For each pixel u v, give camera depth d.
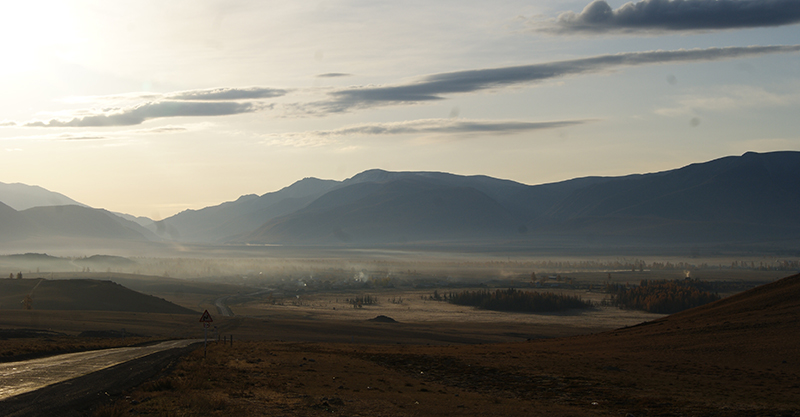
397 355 59.12
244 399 25.16
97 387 26.33
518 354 60.59
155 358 40.97
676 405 31.31
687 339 64.31
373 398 29.27
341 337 150.50
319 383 33.69
